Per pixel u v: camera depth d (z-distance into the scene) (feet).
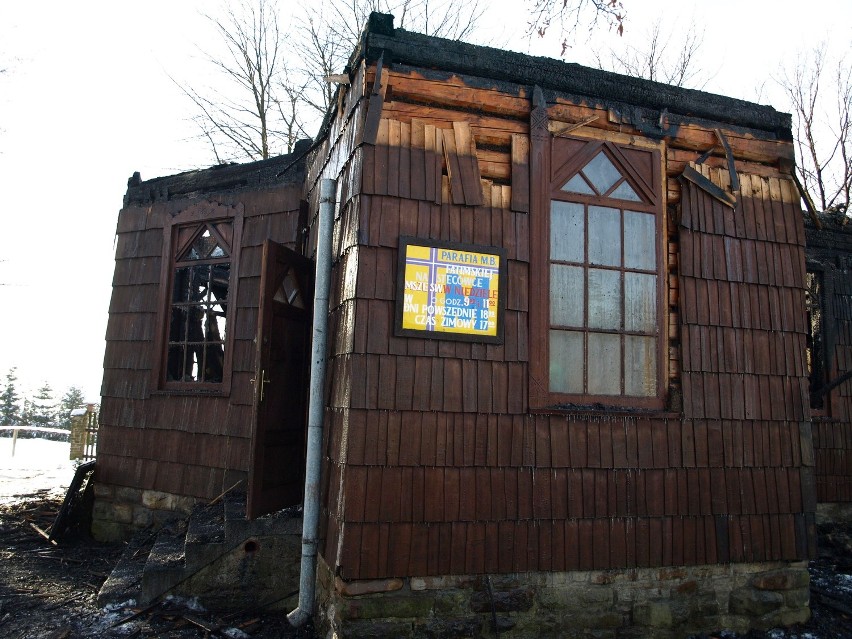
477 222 13.80
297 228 19.88
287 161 20.94
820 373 23.66
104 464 22.25
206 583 14.64
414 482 12.72
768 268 15.90
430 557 12.65
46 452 45.70
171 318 22.09
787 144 16.69
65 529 21.06
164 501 20.70
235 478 19.15
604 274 14.89
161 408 21.34
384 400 12.71
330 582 12.89
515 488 13.32
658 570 14.03
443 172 13.85
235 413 19.63
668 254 15.44
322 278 14.74
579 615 13.44
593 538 13.64
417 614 12.53
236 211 21.13
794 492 15.17
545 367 13.88
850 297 24.25
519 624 13.04
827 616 15.25
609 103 15.33
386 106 13.74
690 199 15.51
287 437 16.08
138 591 15.06
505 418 13.46
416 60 14.02
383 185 13.20
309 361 17.35
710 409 14.83
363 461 12.46
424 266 13.23
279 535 14.84
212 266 21.86
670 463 14.35
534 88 14.69
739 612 14.46
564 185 14.83
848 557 19.60
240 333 20.18
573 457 13.75
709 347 15.06
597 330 14.65
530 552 13.24
